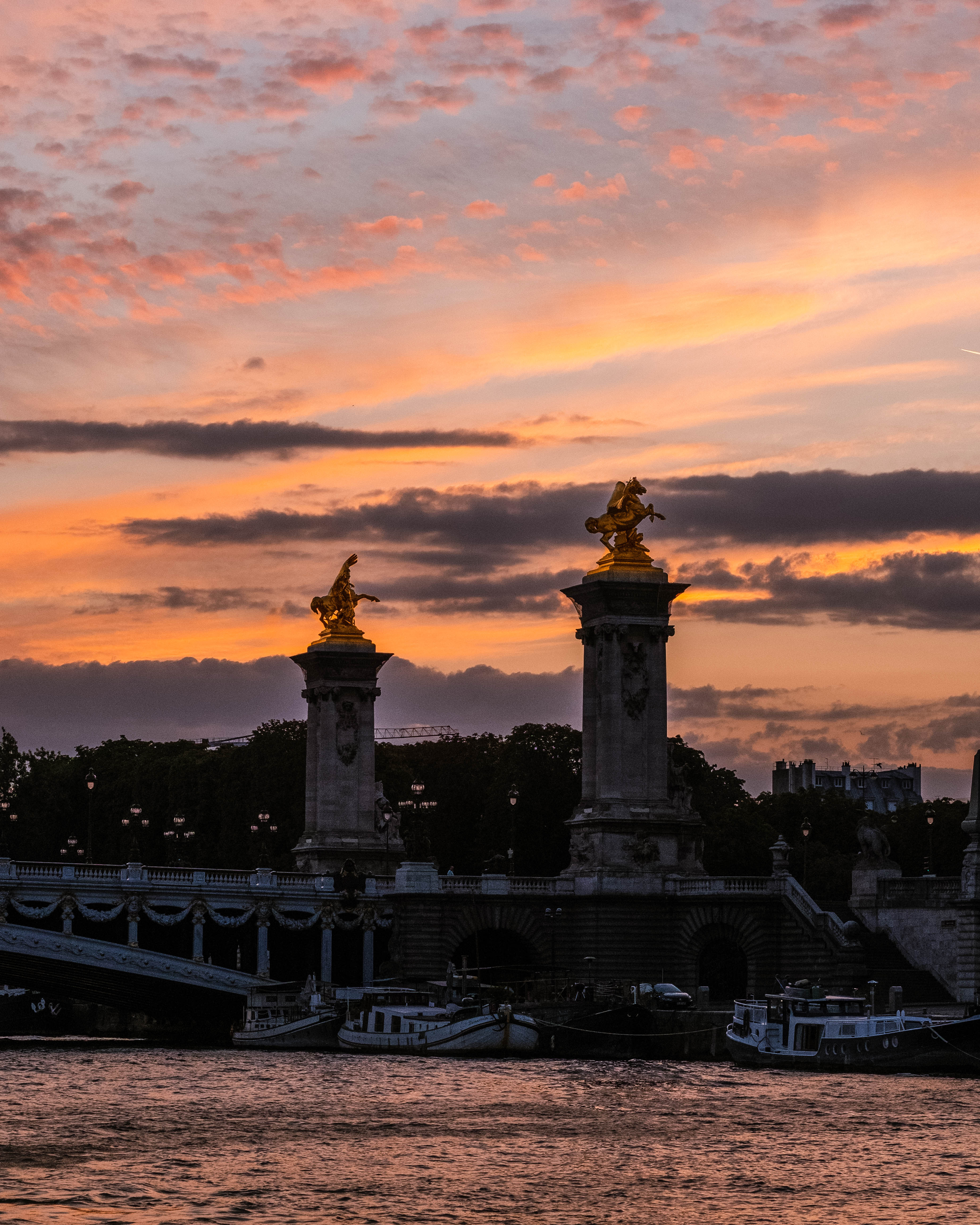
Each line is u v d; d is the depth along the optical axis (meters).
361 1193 89.06
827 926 154.00
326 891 162.50
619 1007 142.75
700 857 166.25
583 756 166.00
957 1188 90.75
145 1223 82.94
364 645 191.88
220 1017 172.88
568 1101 114.81
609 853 161.00
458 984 150.75
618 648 163.88
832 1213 86.19
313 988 154.75
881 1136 102.38
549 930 161.12
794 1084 122.81
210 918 156.25
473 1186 90.81
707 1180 92.31
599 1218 85.12
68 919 150.12
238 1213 85.00
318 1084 123.00
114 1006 175.25
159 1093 118.62
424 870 159.75
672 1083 122.94
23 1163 94.62
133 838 159.12
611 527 166.00
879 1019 131.00
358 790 191.00
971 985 146.50
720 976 184.12
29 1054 145.12
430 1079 126.06
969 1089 119.56
